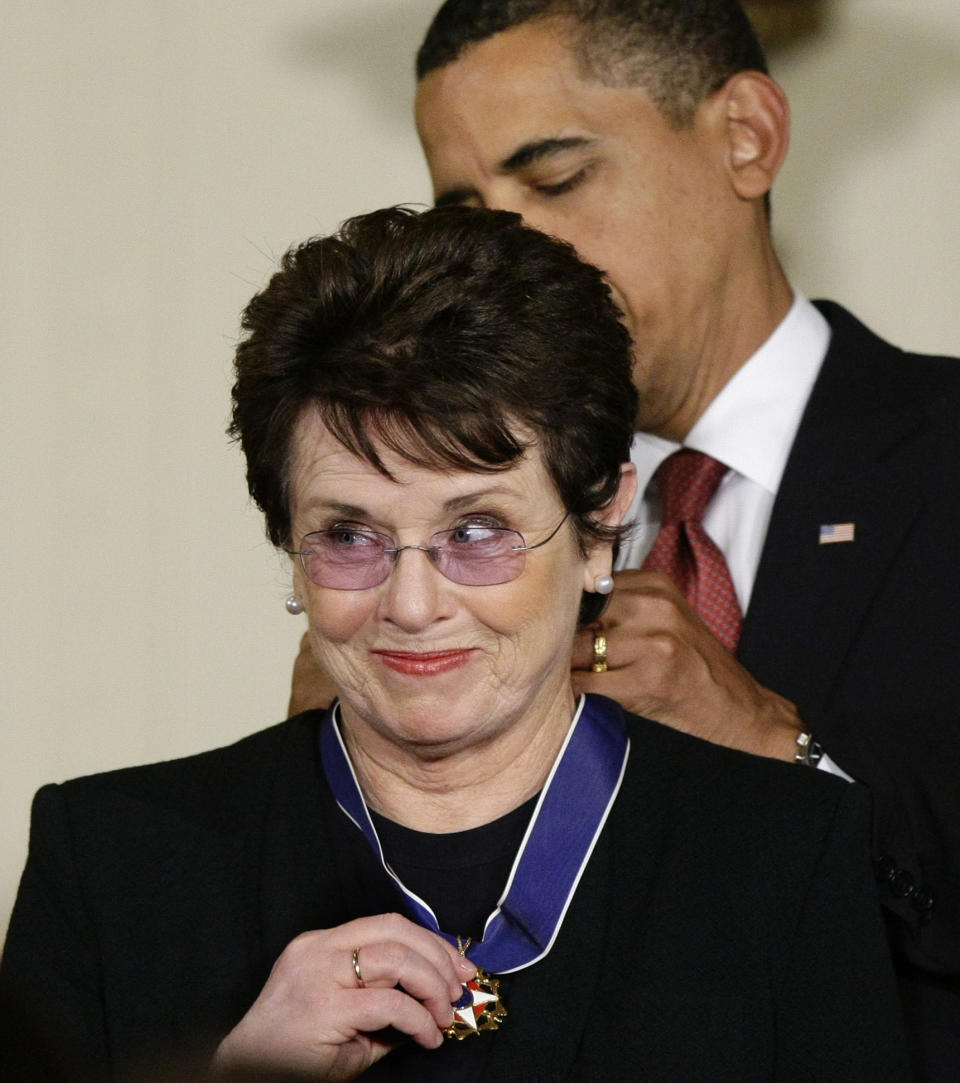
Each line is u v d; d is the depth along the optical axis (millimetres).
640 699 9422
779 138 11141
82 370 19125
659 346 10797
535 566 6859
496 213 6980
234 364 7121
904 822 9602
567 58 10602
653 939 7086
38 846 7691
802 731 9773
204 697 18969
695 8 10883
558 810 7191
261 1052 6574
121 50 19094
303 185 19078
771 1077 6977
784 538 10445
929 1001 9445
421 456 6586
